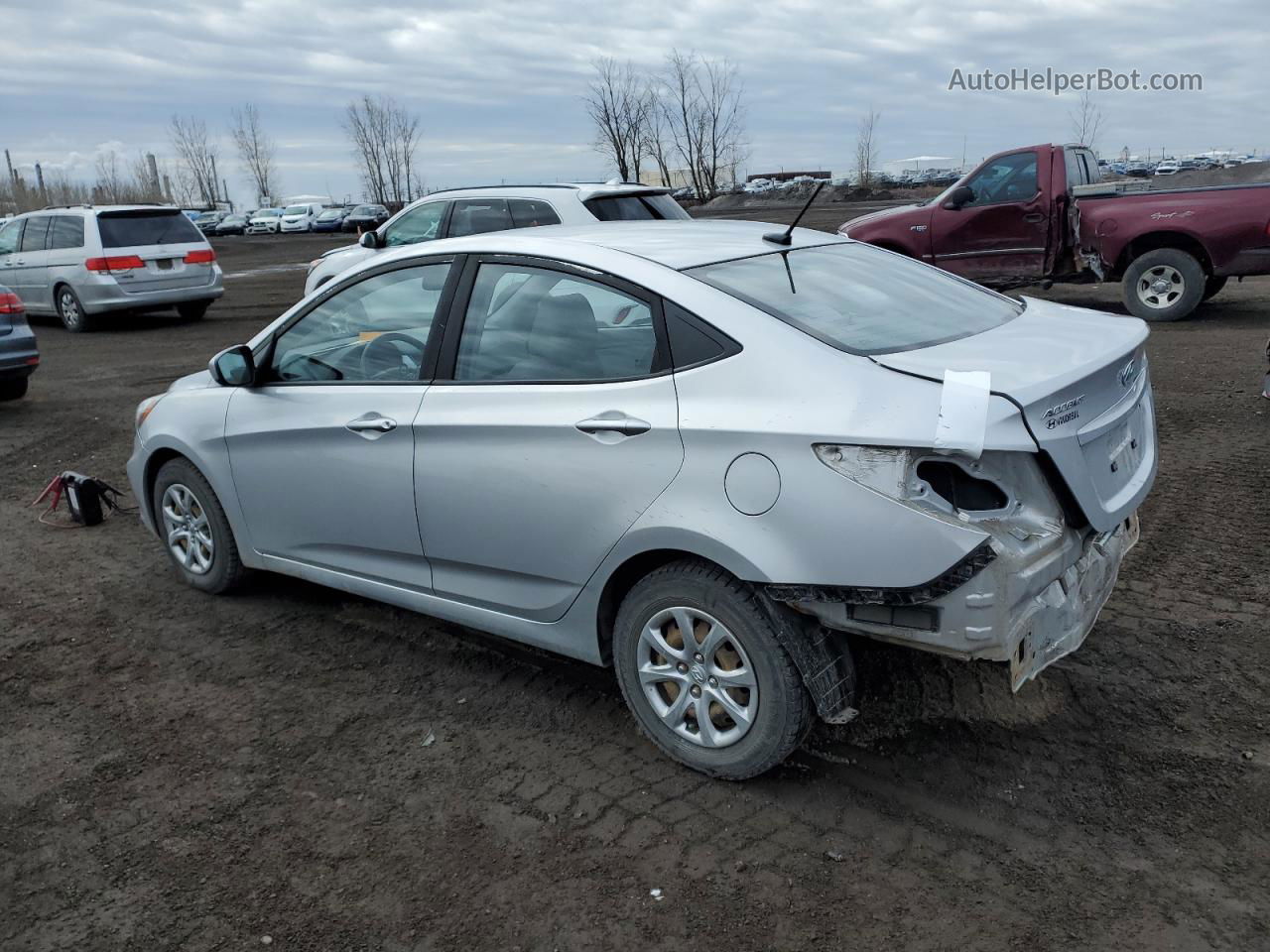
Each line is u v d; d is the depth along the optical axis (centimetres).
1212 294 1182
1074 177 1184
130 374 1134
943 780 318
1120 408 311
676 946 255
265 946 262
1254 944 246
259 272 2548
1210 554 473
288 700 391
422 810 317
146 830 312
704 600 308
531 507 341
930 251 1209
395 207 6681
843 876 278
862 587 277
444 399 366
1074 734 338
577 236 375
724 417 296
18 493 689
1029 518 281
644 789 323
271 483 434
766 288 331
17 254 1545
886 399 277
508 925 266
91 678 413
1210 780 310
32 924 273
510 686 396
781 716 302
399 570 401
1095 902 263
